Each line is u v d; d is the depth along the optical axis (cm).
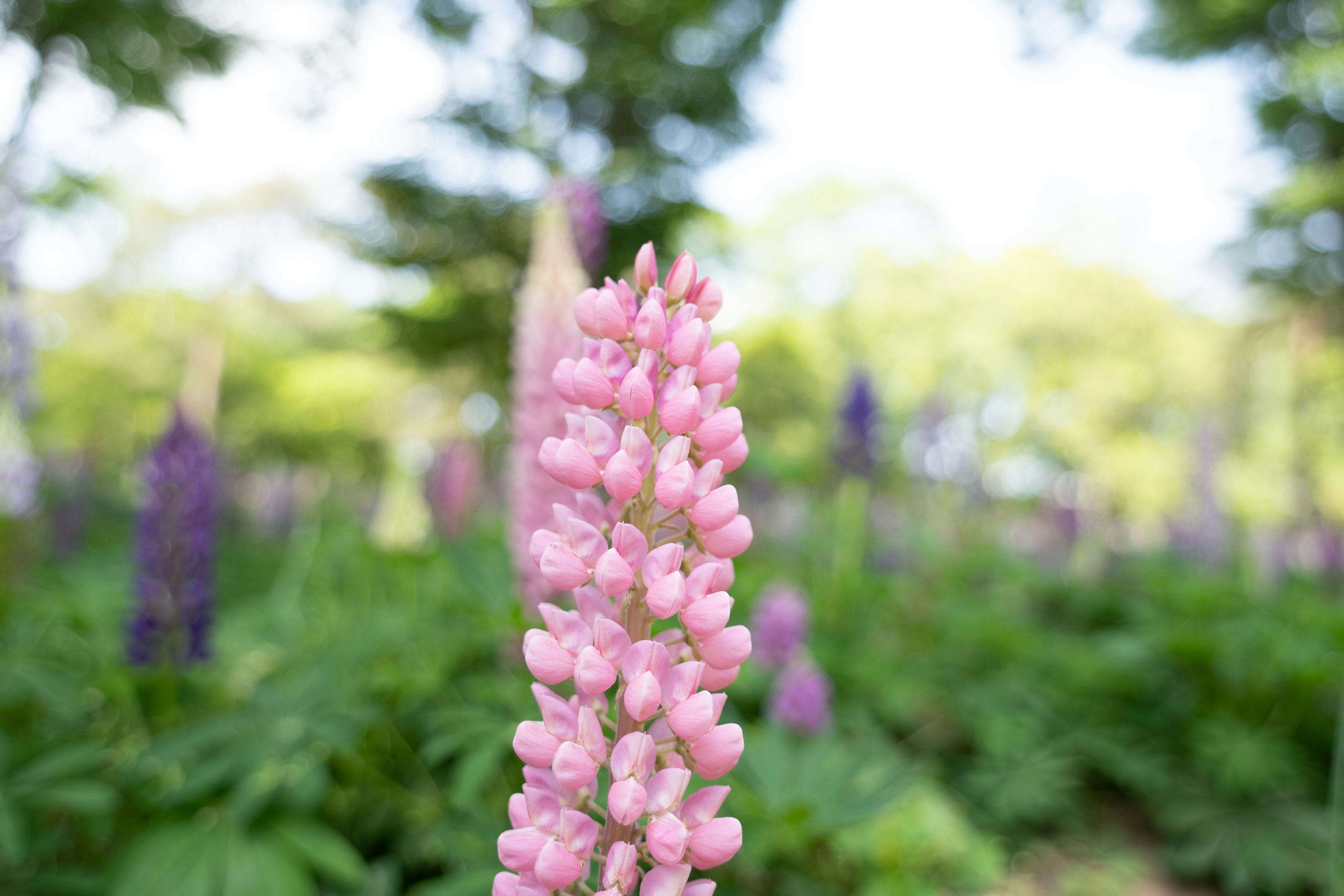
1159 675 600
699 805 107
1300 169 1811
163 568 312
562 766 104
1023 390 2788
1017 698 554
